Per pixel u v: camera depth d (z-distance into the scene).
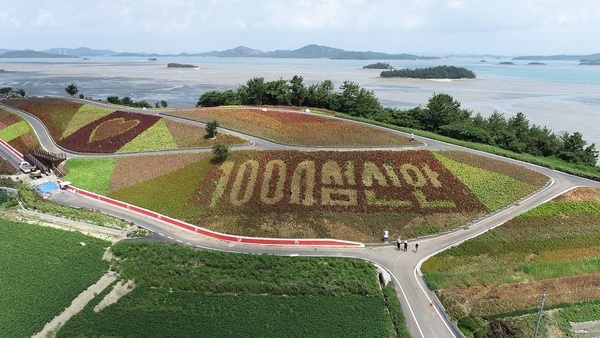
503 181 77.50
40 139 102.44
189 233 66.81
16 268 57.06
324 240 64.25
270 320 48.00
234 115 104.56
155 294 51.69
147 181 79.56
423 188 74.44
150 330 46.41
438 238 65.50
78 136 100.25
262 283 53.62
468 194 73.88
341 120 103.00
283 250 62.84
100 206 75.06
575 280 56.97
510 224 67.25
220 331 46.28
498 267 59.31
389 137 93.19
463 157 84.19
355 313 49.50
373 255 61.59
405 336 45.78
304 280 55.06
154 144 92.50
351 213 69.12
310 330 46.72
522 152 102.75
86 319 48.25
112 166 85.81
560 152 105.00
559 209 70.56
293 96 134.38
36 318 48.75
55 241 62.88
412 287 54.62
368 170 78.38
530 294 54.28
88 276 54.94
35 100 129.25
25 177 88.19
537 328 46.91
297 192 73.25
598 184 79.62
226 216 69.25
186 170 80.69
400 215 69.06
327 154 82.50
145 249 60.41
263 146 87.50
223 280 53.84
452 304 51.28
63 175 85.25
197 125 98.50
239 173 78.38
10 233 65.75
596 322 50.81
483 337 47.22
